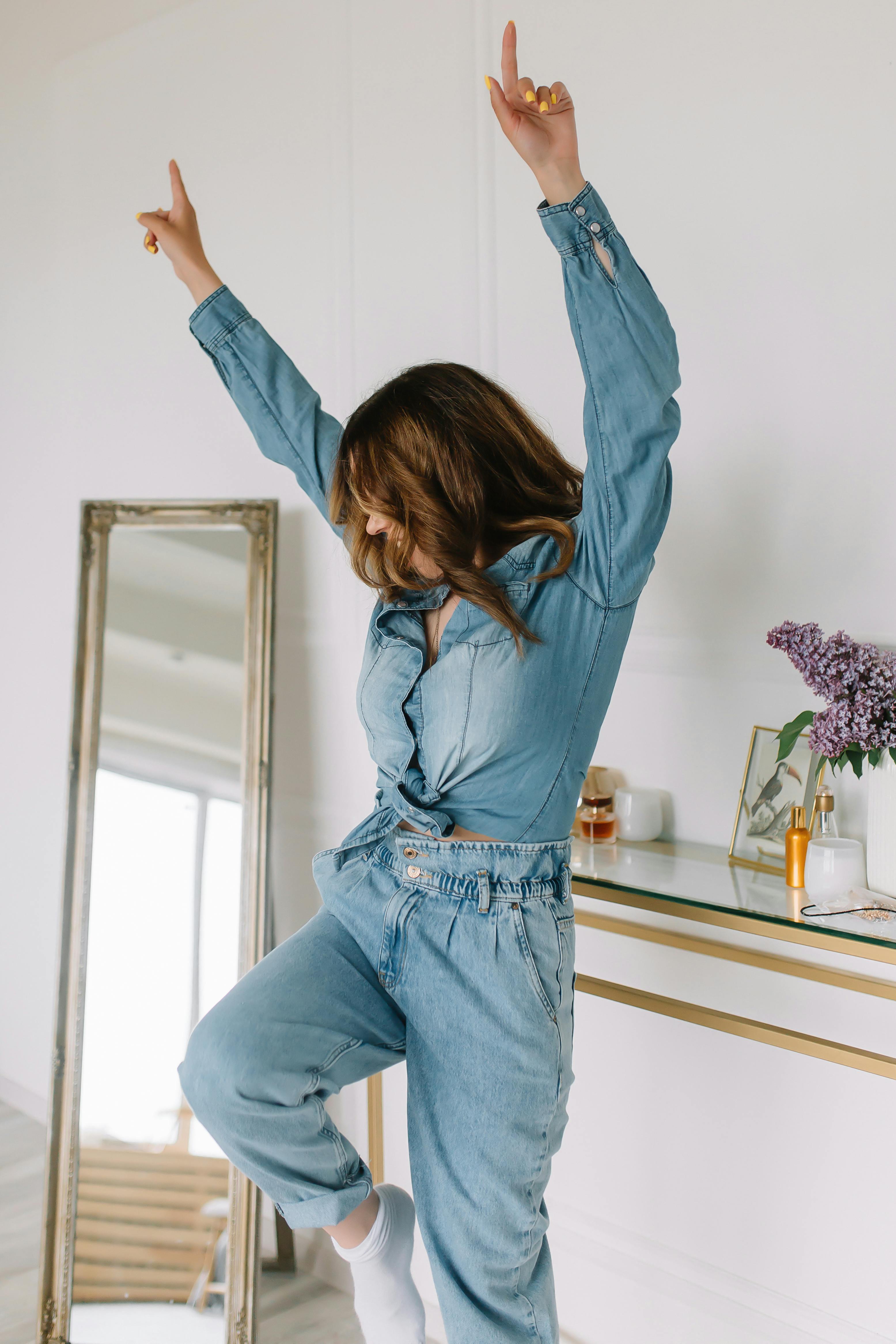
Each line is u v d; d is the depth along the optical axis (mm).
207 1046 1325
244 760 2396
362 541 1438
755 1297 1747
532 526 1324
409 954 1345
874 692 1415
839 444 1634
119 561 2588
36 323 3045
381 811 1487
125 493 2824
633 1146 1901
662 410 1228
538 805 1341
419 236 2189
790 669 1706
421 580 1375
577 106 1905
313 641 2449
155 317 2723
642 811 1865
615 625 1328
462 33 2086
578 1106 1981
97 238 2854
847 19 1581
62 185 2936
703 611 1810
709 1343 1811
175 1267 2193
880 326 1582
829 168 1613
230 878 2371
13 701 3158
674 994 1797
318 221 2375
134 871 2463
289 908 2533
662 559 1856
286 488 2480
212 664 2461
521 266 2023
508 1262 1335
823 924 1409
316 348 2404
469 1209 1312
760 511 1727
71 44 2898
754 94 1686
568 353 1963
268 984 1382
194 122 2617
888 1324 1600
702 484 1794
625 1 1832
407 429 1312
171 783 2467
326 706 2436
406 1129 2246
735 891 1578
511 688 1281
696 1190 1817
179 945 2391
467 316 2115
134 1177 2281
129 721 2529
